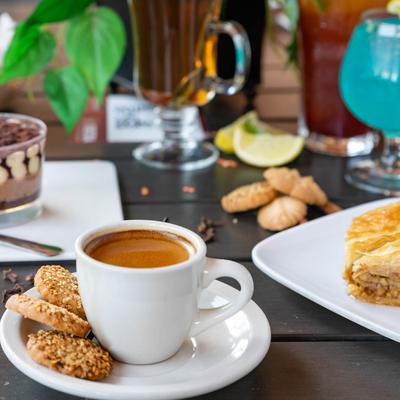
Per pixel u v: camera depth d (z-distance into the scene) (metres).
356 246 0.76
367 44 0.92
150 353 0.67
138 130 1.08
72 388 0.63
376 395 0.68
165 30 0.95
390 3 0.93
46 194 0.91
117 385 0.63
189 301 0.67
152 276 0.65
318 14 0.99
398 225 0.79
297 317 0.75
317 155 1.03
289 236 0.81
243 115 1.12
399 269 0.74
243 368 0.65
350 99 0.96
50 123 1.08
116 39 1.02
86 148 1.03
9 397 0.66
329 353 0.71
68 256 0.80
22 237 0.83
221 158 1.02
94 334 0.68
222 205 0.90
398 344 0.72
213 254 0.83
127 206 0.90
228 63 1.08
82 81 1.02
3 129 0.87
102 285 0.65
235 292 0.72
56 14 0.99
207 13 0.95
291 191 0.89
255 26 1.09
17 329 0.67
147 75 0.98
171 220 0.88
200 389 0.63
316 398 0.67
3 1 1.58
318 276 0.78
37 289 0.70
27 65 1.01
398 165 0.98
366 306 0.74
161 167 0.98
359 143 1.04
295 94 1.20
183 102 0.99
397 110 0.94
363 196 0.94
